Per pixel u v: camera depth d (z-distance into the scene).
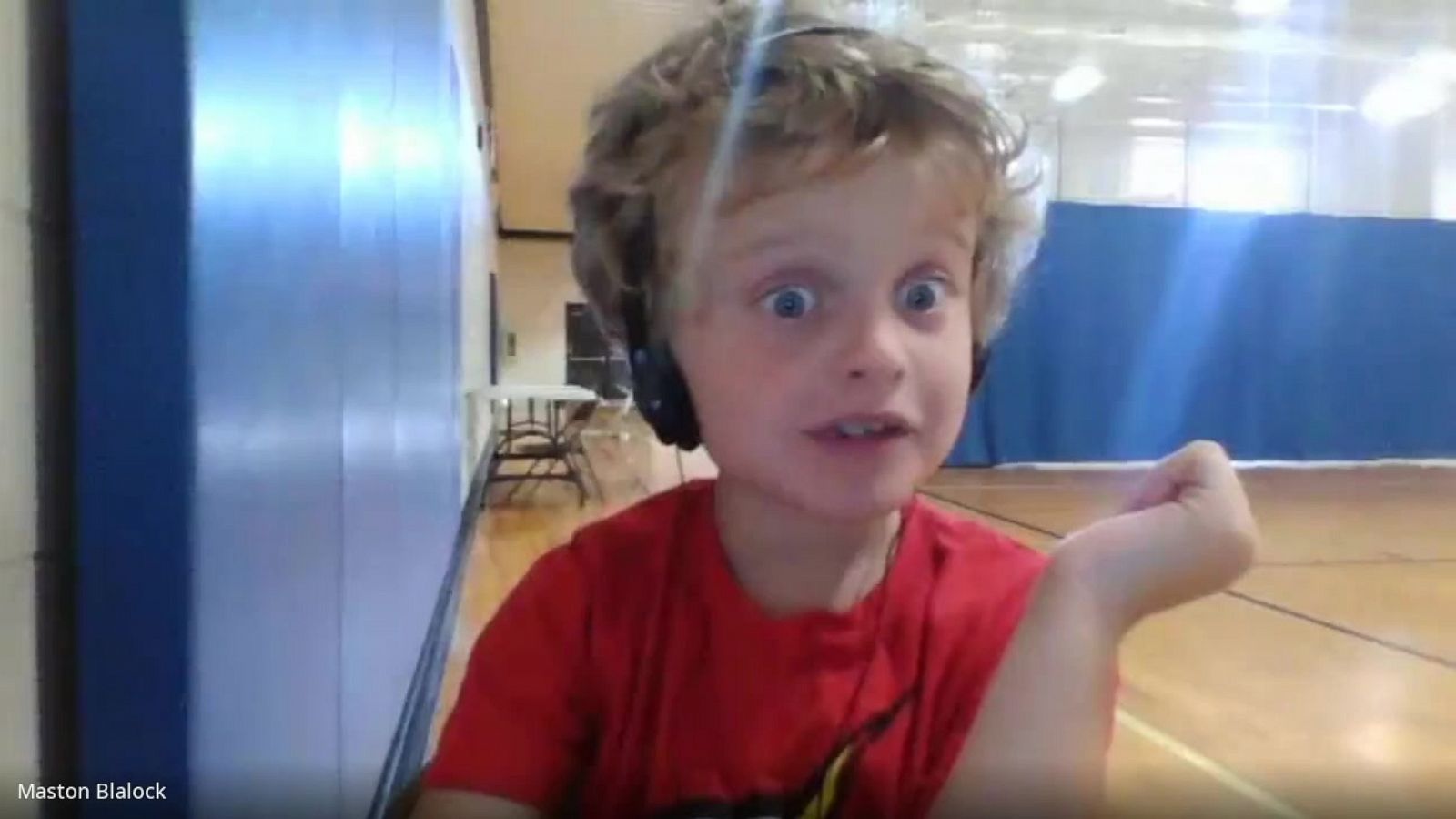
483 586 2.54
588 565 0.47
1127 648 1.90
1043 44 6.14
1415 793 1.23
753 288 0.39
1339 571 2.70
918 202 0.40
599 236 0.45
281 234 0.60
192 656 0.43
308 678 0.69
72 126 0.42
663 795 0.43
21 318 0.39
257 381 0.54
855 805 0.42
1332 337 5.51
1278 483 4.79
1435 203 7.17
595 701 0.45
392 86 1.35
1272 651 1.90
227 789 0.47
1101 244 5.30
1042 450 5.35
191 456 0.43
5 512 0.38
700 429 0.43
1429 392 5.62
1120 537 0.43
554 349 10.13
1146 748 1.36
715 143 0.40
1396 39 6.32
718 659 0.44
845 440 0.39
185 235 0.42
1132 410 5.39
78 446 0.42
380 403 1.17
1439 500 4.24
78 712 0.42
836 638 0.43
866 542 0.45
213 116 0.45
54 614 0.41
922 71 0.40
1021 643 0.41
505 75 6.17
